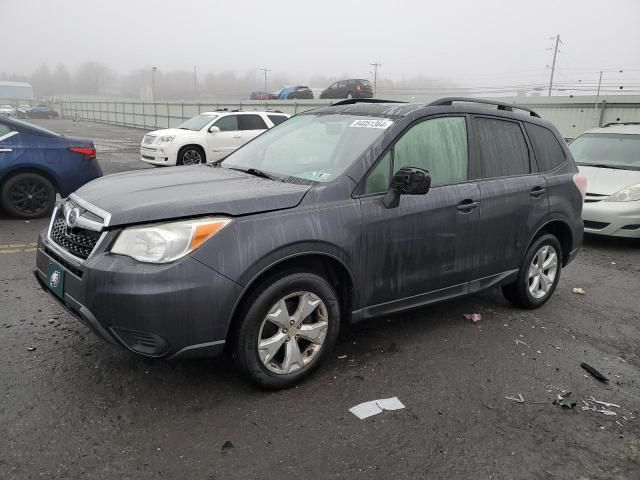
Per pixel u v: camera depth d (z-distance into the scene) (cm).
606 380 380
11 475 254
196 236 294
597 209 779
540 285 511
